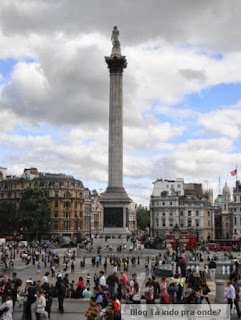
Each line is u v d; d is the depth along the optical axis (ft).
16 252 359.87
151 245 402.11
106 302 97.25
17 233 572.92
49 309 105.70
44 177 626.23
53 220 606.14
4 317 85.20
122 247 365.61
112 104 419.74
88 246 381.40
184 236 463.42
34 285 106.52
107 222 398.42
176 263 181.98
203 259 286.05
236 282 118.93
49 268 250.16
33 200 536.42
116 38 432.25
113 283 123.44
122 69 426.10
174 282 116.16
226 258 262.47
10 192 642.63
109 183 409.28
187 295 102.99
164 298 102.01
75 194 625.41
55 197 611.88
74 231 615.57
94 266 259.60
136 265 270.67
